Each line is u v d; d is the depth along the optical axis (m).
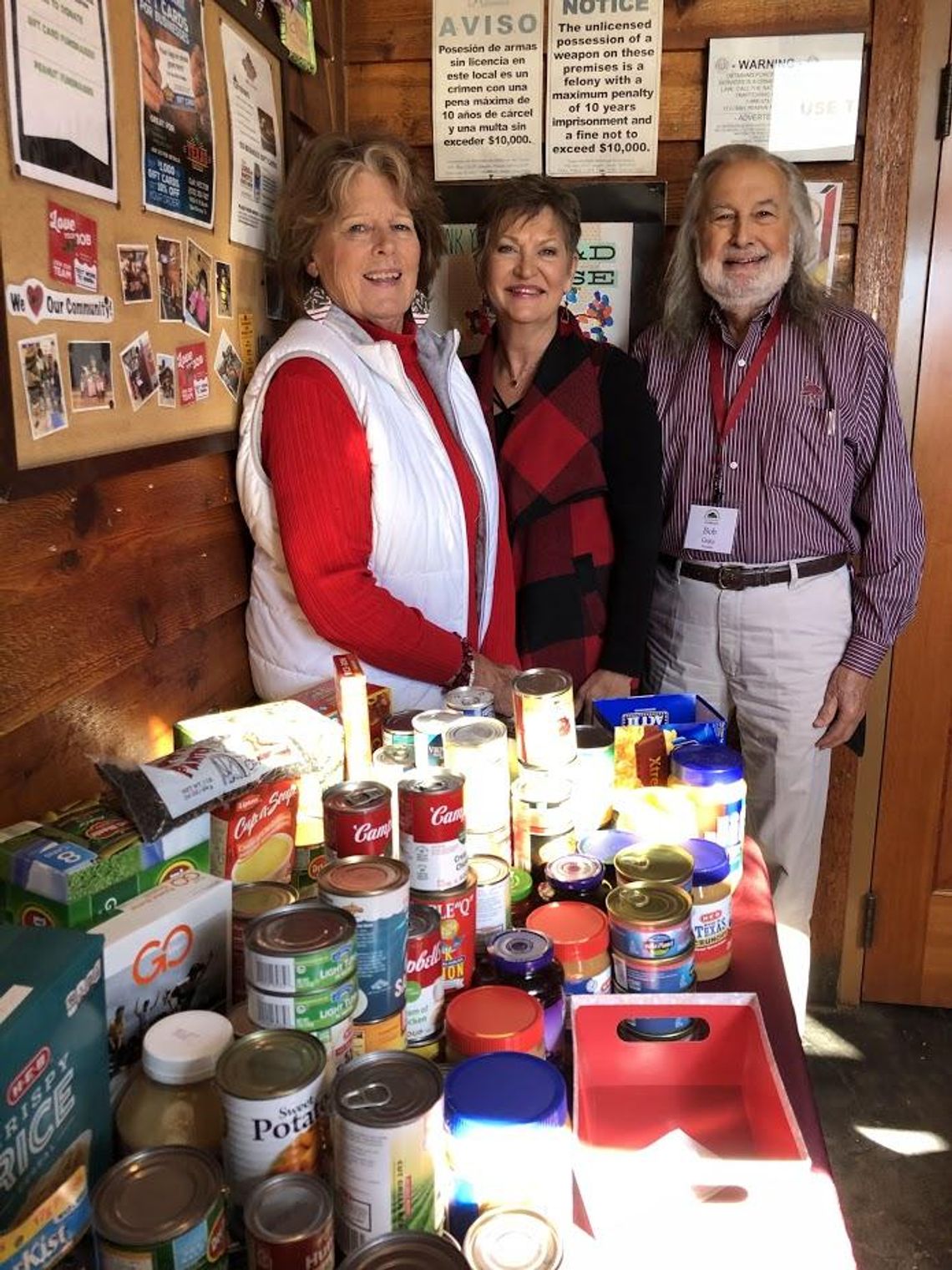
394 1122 0.68
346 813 0.95
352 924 0.80
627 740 1.36
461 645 1.58
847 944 2.63
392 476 1.54
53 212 1.05
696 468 2.11
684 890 1.06
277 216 1.66
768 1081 0.85
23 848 0.86
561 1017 0.96
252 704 1.73
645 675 2.30
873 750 2.51
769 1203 0.71
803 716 2.11
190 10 1.40
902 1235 1.94
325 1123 0.76
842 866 2.58
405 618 1.51
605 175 2.30
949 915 2.58
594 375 2.03
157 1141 0.75
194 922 0.88
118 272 1.20
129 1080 0.82
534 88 2.27
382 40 2.30
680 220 2.29
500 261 1.98
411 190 1.65
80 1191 0.68
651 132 2.26
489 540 1.79
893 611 2.11
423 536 1.59
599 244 2.30
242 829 1.01
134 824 0.91
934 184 2.21
